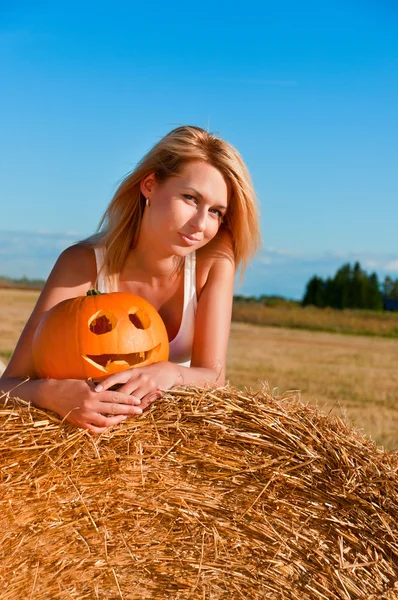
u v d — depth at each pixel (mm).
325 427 2234
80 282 2934
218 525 2203
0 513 2141
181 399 2297
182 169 2666
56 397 2223
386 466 2104
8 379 2557
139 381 2279
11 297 31516
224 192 2738
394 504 2012
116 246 2914
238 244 3068
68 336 2461
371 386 11867
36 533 2164
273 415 2266
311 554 2076
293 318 34375
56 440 2195
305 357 18047
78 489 2209
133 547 2221
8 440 2158
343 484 2100
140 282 3037
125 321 2510
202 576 2182
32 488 2174
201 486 2244
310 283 51188
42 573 2152
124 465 2232
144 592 2201
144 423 2254
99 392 2205
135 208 2883
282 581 2090
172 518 2230
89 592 2176
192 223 2699
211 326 2979
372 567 1962
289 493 2170
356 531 2041
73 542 2189
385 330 31375
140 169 2764
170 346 3090
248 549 2168
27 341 2785
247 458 2229
